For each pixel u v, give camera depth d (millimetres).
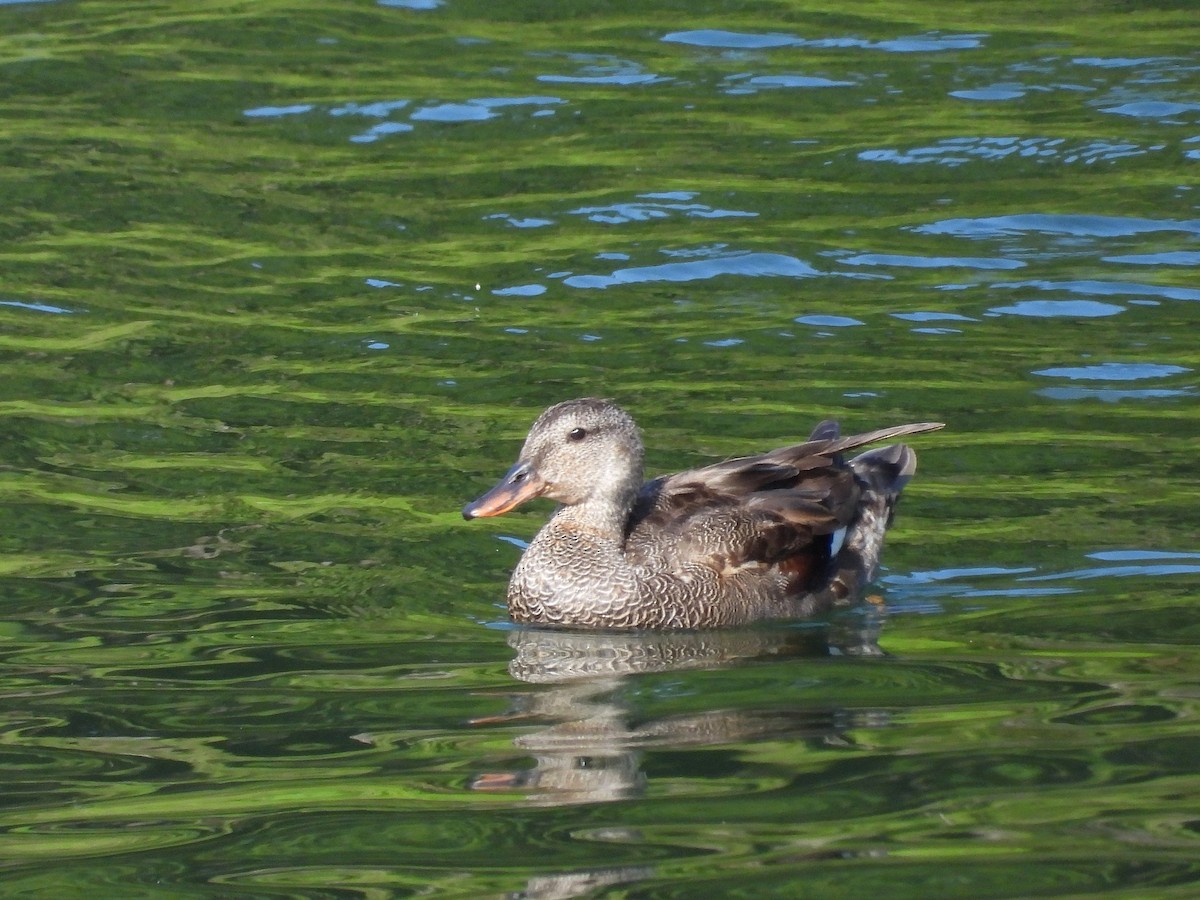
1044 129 21594
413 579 12617
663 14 26062
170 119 22562
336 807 8992
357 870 8281
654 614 12031
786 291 17812
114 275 18344
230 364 16344
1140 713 9922
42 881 8250
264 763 9594
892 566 12781
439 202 20125
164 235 19359
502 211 19844
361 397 15625
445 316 17344
